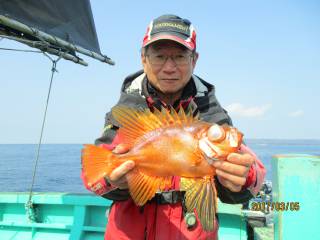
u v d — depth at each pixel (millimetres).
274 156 850
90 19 1881
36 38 1523
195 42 761
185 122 589
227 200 683
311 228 764
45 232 1277
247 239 1082
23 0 1376
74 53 1779
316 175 771
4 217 1377
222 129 537
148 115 620
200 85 778
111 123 744
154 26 733
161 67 719
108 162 603
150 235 708
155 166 595
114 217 747
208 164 551
